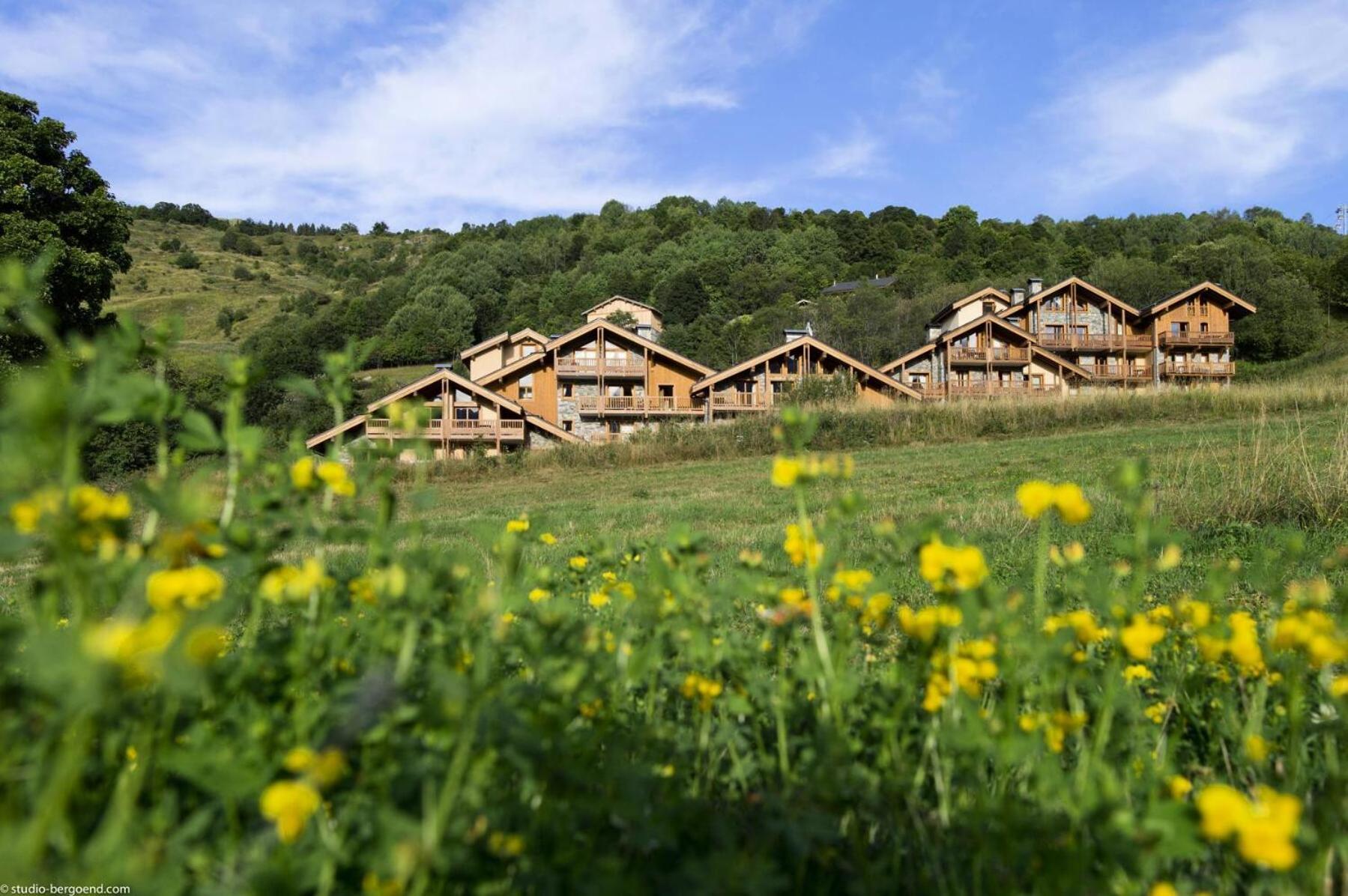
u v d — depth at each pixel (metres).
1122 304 46.06
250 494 1.51
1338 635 1.74
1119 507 8.95
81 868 0.93
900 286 79.62
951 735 1.46
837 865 1.57
